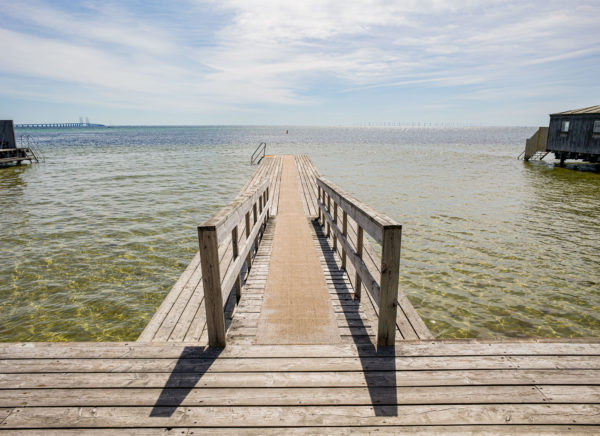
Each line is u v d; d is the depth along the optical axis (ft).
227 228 10.44
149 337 11.73
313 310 11.98
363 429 6.73
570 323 18.49
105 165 91.97
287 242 20.36
